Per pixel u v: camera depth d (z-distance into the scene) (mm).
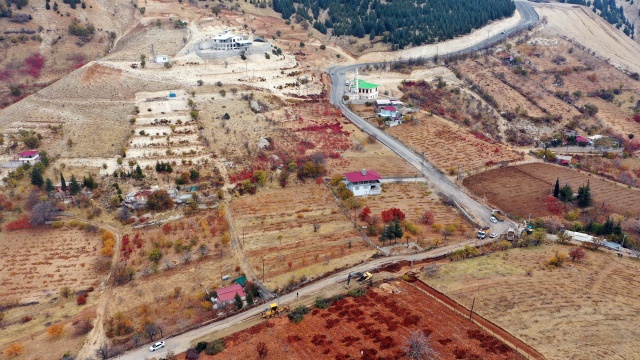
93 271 103312
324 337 78688
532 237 109688
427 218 118125
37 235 111062
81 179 127438
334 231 113688
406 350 74000
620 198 137250
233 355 76500
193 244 109312
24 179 125438
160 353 79562
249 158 141375
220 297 90625
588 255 104000
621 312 82750
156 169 132000
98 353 81938
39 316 92562
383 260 102312
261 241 110125
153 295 96062
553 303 85000
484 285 90812
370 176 133125
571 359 71250
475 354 72875
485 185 141250
